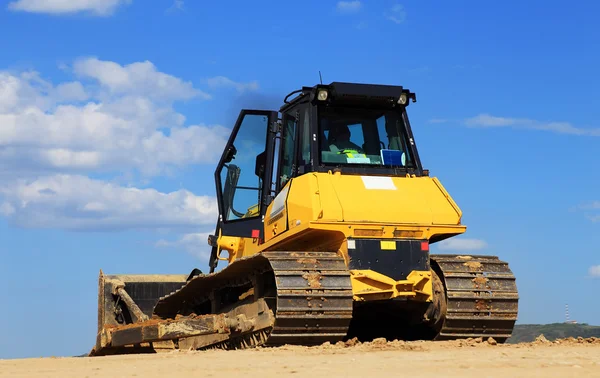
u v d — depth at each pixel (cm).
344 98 1443
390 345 1188
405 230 1357
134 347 1587
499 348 1138
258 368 862
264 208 1520
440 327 1388
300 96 1469
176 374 819
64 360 1101
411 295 1332
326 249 1395
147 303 1944
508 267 1430
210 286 1659
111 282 1886
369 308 1420
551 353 999
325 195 1350
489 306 1377
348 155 1436
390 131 1492
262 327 1323
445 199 1414
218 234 1670
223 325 1327
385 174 1436
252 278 1443
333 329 1288
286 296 1252
